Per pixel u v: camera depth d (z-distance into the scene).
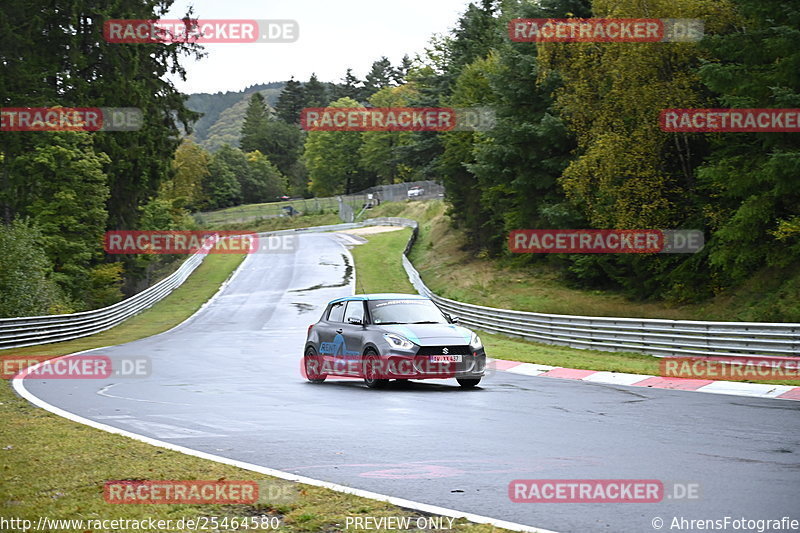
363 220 117.31
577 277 45.94
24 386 17.20
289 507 6.48
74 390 16.38
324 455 8.97
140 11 58.94
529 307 39.91
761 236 31.11
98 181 53.53
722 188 32.38
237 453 9.18
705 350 20.08
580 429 10.55
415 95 79.31
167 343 30.94
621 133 35.59
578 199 41.16
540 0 47.62
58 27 55.75
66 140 52.00
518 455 8.77
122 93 55.91
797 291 28.72
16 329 29.53
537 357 22.08
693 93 33.81
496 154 47.84
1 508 6.61
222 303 52.94
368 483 7.50
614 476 7.62
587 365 19.53
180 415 12.55
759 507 6.39
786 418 11.36
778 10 30.20
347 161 167.25
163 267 83.88
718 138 33.50
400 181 149.00
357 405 13.34
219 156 192.00
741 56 31.95
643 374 17.86
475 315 33.41
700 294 34.66
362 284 58.19
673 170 37.34
